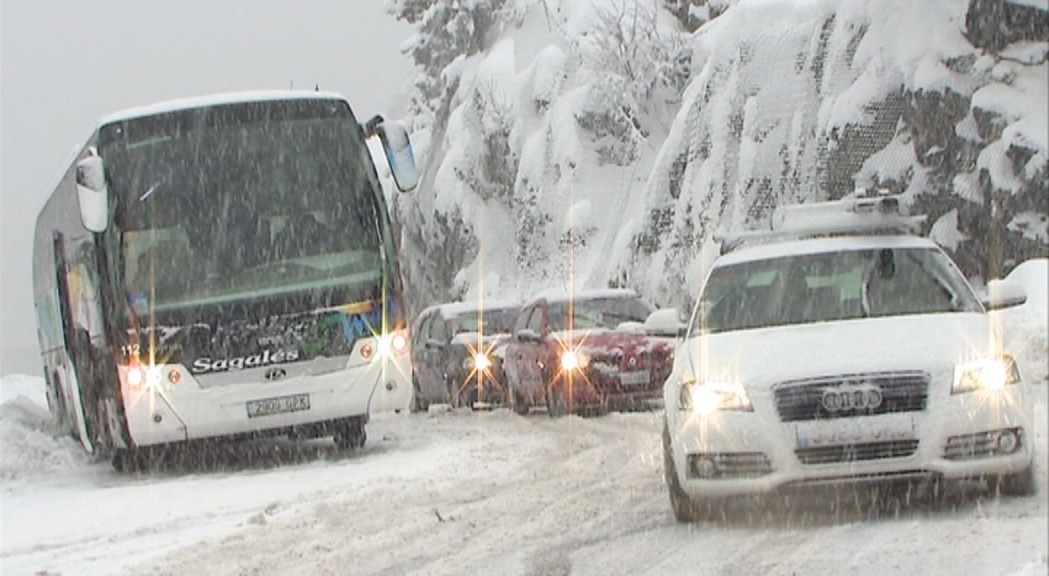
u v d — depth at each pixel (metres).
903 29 36.53
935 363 11.49
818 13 40.88
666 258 43.72
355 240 20.44
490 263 54.69
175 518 15.31
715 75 44.25
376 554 11.95
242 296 19.95
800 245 14.43
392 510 14.49
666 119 52.50
